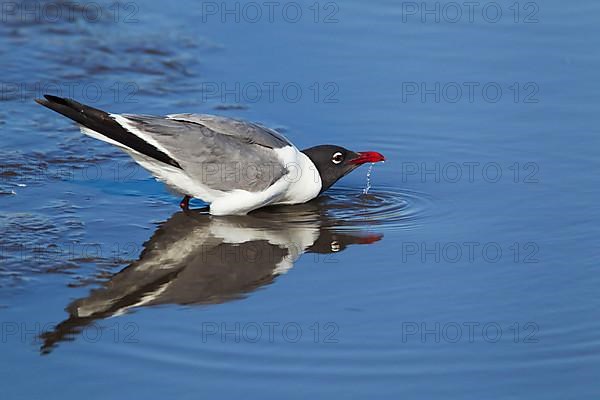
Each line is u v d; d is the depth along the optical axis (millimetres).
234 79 17938
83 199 13859
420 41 19438
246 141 13641
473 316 11016
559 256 12430
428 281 11789
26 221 13008
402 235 13102
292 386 9609
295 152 13945
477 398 9500
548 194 14258
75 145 15484
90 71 18031
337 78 18000
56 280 11547
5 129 15773
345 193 14648
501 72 18219
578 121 16500
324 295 11414
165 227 13172
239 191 13484
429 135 16172
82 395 9383
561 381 9805
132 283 11570
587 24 20094
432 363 10070
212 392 9469
